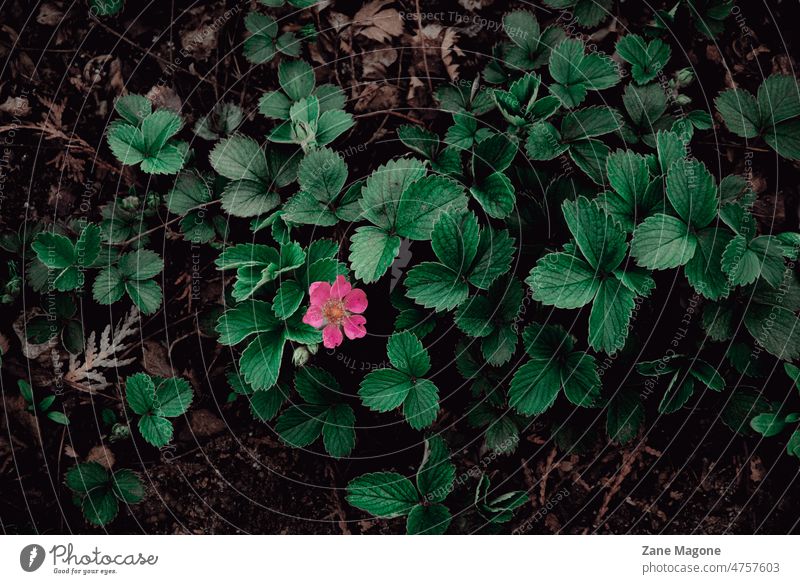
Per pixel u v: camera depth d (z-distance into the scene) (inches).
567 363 49.9
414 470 56.9
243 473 57.7
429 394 50.6
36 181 57.1
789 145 54.2
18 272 56.7
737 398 56.0
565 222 51.2
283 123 52.7
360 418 57.3
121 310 57.1
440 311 48.9
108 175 57.0
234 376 54.7
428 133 53.4
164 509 57.5
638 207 48.4
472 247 47.4
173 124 53.4
